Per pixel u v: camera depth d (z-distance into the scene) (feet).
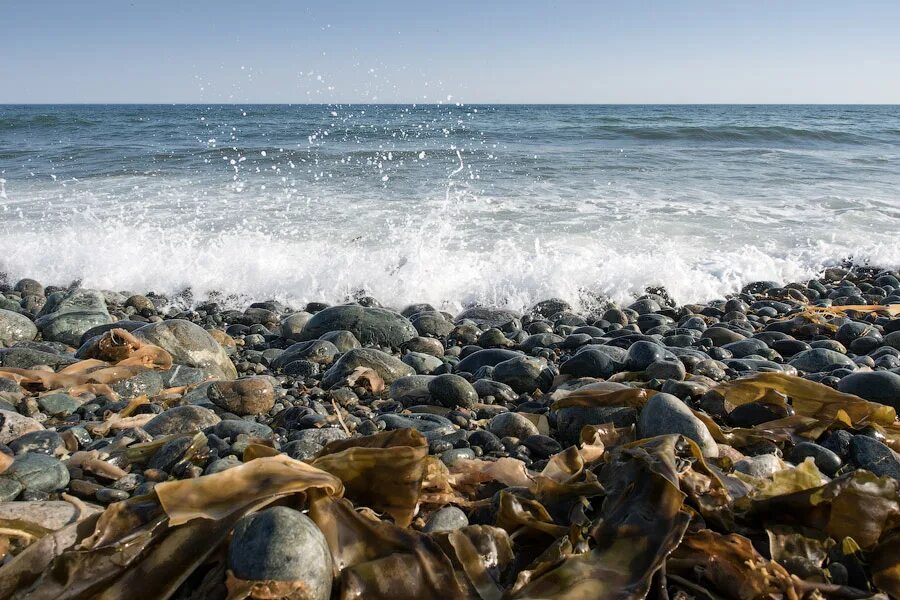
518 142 73.67
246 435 10.64
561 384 13.99
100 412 12.82
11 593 6.11
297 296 24.39
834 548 6.93
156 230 30.07
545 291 23.91
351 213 34.32
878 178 50.31
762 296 24.80
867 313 21.67
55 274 25.71
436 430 11.47
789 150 67.97
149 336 15.43
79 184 44.29
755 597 6.31
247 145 69.67
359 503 7.63
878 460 9.96
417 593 6.13
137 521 6.48
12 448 9.73
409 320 20.13
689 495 7.38
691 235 31.55
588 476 8.04
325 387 14.74
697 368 14.01
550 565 6.49
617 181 46.98
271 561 5.74
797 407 11.12
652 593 6.33
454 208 36.11
